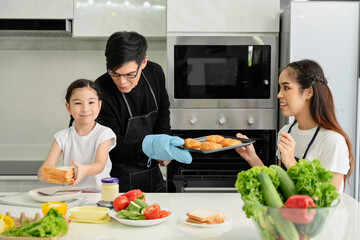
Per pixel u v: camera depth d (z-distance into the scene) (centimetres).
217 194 160
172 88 257
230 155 257
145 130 211
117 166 202
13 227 102
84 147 184
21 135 317
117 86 188
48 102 316
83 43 313
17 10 271
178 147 172
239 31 255
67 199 143
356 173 244
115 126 200
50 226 98
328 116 164
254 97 257
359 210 133
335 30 243
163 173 280
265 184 98
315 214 91
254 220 97
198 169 257
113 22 276
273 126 259
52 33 284
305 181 100
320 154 162
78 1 273
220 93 257
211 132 263
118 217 123
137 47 170
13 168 278
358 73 245
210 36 254
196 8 254
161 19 278
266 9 254
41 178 167
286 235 93
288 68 168
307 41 243
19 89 315
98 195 157
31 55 313
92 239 108
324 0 247
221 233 114
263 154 263
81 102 175
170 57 255
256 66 256
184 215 130
